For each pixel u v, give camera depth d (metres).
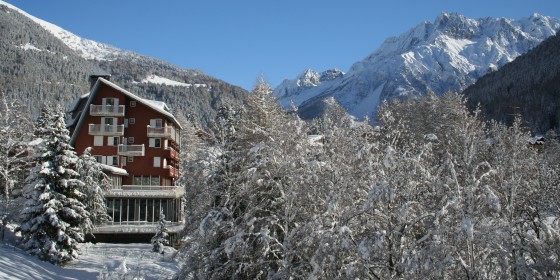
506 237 18.91
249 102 30.95
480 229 18.45
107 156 62.59
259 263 23.27
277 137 27.52
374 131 24.89
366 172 22.59
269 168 26.17
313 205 25.11
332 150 24.22
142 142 63.88
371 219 21.81
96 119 63.28
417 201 20.52
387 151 19.33
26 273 33.34
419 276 17.33
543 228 19.97
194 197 28.88
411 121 62.25
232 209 27.02
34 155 40.31
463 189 18.42
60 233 38.62
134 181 62.56
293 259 24.36
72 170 40.38
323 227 21.75
